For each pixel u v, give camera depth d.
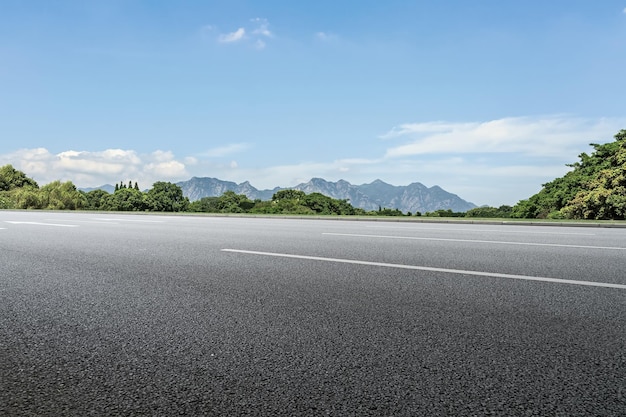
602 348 2.75
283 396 2.17
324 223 14.59
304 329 3.15
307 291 4.27
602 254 6.60
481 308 3.65
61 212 25.84
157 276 5.06
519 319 3.35
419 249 7.22
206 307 3.75
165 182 136.88
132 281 4.82
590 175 32.28
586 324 3.22
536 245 7.74
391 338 2.95
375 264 5.74
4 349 2.85
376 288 4.38
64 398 2.18
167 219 16.94
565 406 2.05
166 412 2.03
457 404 2.08
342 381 2.32
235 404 2.10
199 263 5.89
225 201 123.81
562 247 7.45
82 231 10.82
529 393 2.18
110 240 8.72
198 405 2.10
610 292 4.17
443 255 6.53
